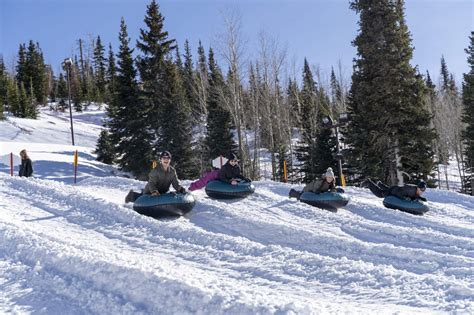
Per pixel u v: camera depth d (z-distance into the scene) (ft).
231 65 91.71
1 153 88.17
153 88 102.12
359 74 76.84
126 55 102.83
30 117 164.86
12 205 28.17
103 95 224.94
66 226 23.76
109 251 18.39
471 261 18.85
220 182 34.53
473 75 105.81
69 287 14.47
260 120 111.34
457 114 153.48
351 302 13.83
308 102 116.98
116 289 14.17
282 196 37.04
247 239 22.44
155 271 14.98
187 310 12.50
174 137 94.32
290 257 18.40
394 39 73.26
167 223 23.79
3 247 18.66
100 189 39.17
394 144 74.02
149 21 106.83
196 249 19.86
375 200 41.04
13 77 246.47
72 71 235.81
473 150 104.99
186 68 185.88
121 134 98.73
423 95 74.38
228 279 16.03
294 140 135.64
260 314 11.79
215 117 98.78
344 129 86.02
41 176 77.30
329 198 32.94
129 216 25.08
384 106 72.74
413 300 13.85
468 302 13.48
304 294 14.57
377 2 74.43
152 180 27.94
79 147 115.03
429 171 74.02
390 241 24.79
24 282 15.05
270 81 105.50
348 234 26.05
